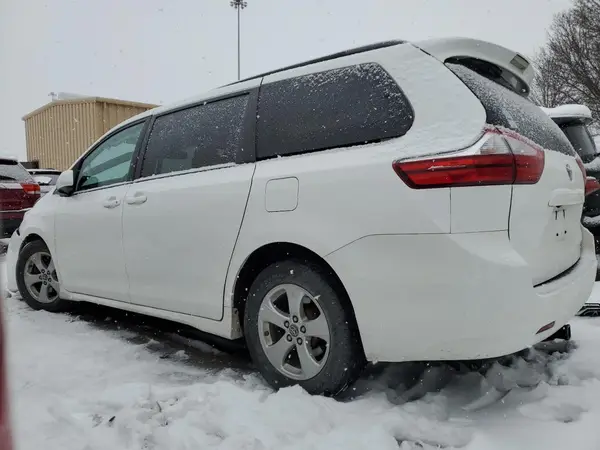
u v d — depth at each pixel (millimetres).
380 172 2113
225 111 2947
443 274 1972
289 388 2346
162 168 3223
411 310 2041
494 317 1942
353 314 2285
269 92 2746
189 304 2883
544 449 1909
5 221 7609
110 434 2115
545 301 2066
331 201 2232
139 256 3172
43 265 4230
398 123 2199
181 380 2762
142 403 2330
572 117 5172
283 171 2449
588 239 2785
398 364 2752
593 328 3262
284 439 1997
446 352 2031
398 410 2203
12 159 8070
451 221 1967
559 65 22094
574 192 2514
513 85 2691
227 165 2777
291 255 2494
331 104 2455
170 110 3340
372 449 1907
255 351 2590
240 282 2686
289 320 2449
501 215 1987
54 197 4191
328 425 2100
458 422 2150
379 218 2088
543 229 2217
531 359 2793
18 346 3297
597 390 2348
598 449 1898
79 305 4289
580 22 20906
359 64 2434
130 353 3189
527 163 2066
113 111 14430
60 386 2643
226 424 2104
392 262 2062
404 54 2311
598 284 4430
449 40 2289
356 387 2482
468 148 1975
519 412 2215
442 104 2123
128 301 3352
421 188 2010
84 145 14508
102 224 3475
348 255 2162
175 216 2914
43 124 16094
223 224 2654
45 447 2021
